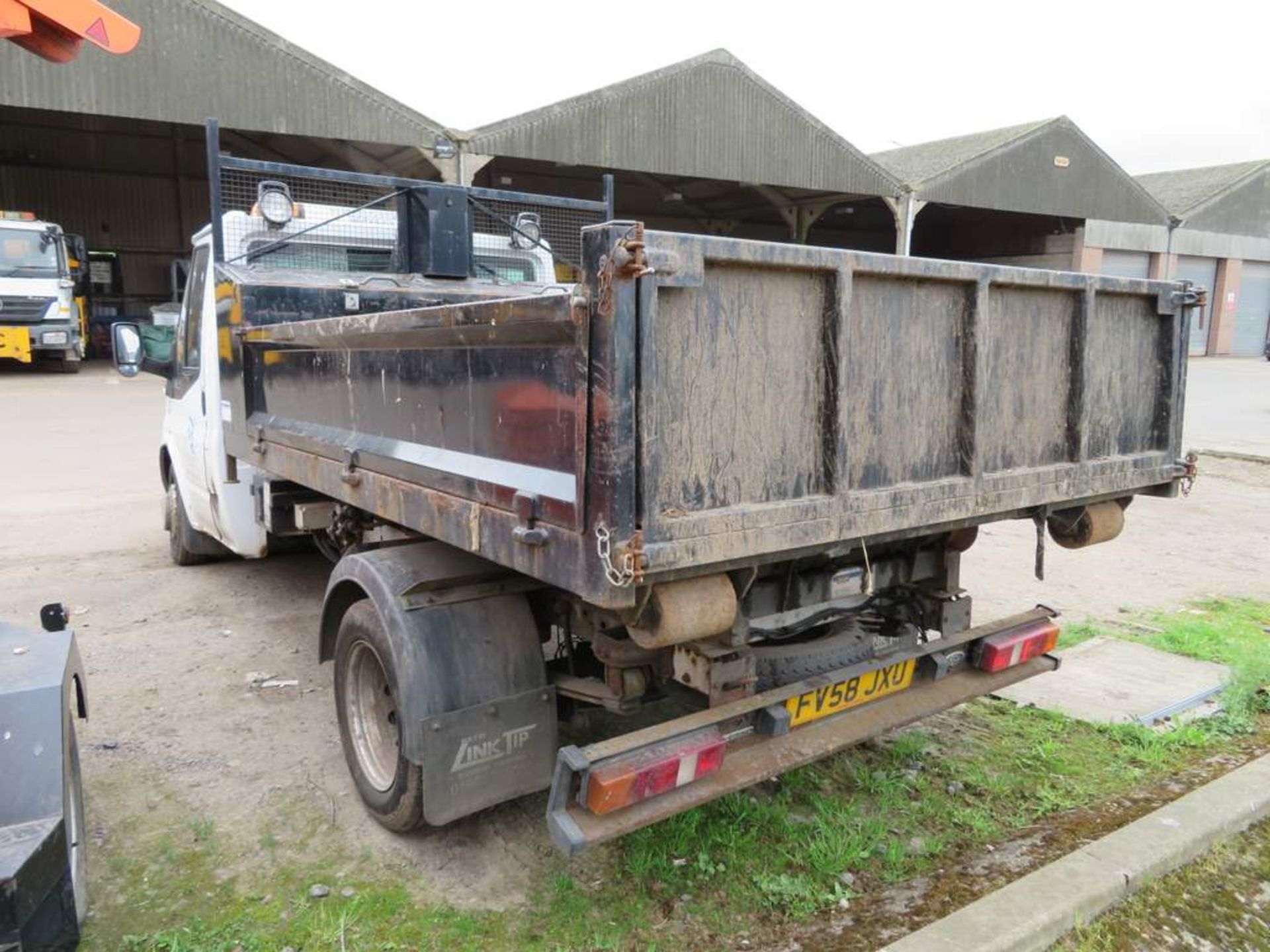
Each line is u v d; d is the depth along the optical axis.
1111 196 31.27
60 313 20.69
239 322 4.51
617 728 3.90
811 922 2.84
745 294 2.31
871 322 2.60
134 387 19.62
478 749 2.89
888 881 3.06
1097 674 4.82
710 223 36.38
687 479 2.25
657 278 2.09
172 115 18.45
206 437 5.34
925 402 2.78
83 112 17.80
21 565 6.82
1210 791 3.53
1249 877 3.16
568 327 2.16
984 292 2.83
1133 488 3.50
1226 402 19.06
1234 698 4.47
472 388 2.62
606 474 2.07
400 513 3.05
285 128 19.36
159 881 2.98
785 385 2.43
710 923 2.82
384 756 3.25
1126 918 2.91
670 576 2.24
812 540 2.48
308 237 5.11
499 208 5.59
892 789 3.60
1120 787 3.70
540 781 3.02
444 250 5.27
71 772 2.64
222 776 3.67
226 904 2.87
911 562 3.48
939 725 4.20
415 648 2.86
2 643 2.87
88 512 8.56
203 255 5.39
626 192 32.94
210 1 18.31
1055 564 7.15
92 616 5.65
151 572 6.66
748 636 2.99
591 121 22.12
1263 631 5.52
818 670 3.21
